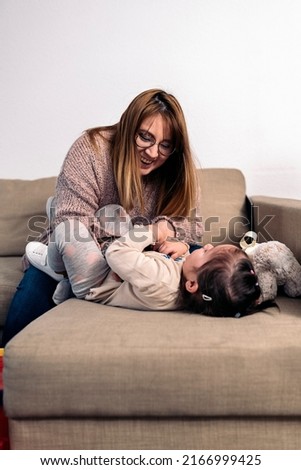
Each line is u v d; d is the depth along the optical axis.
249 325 1.21
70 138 2.36
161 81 2.29
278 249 1.51
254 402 1.11
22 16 2.31
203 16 2.24
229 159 2.30
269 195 2.30
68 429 1.15
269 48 2.23
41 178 2.23
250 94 2.25
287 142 2.26
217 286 1.29
